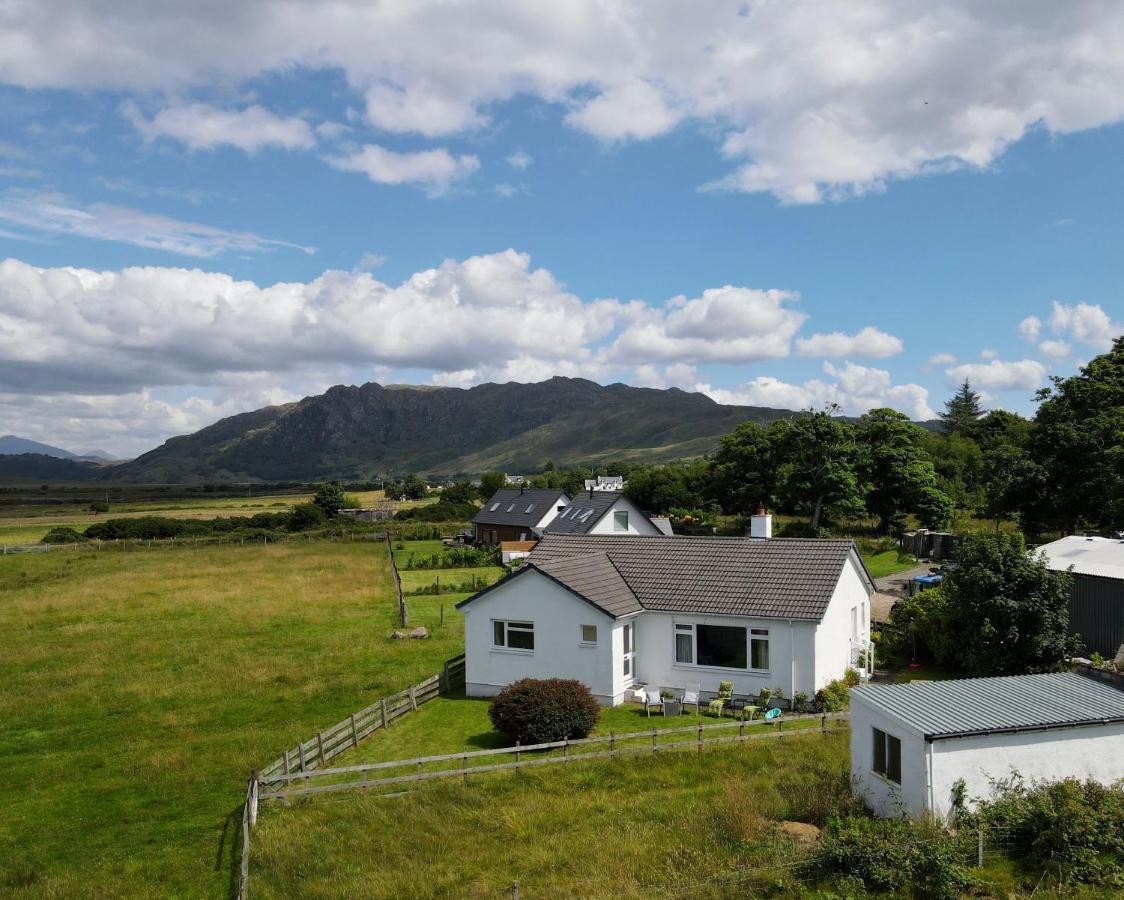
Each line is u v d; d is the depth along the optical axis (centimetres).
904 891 1311
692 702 2536
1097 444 4950
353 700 2783
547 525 7138
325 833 1727
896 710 1620
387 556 7081
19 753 2350
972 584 2523
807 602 2544
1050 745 1555
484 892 1431
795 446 7162
